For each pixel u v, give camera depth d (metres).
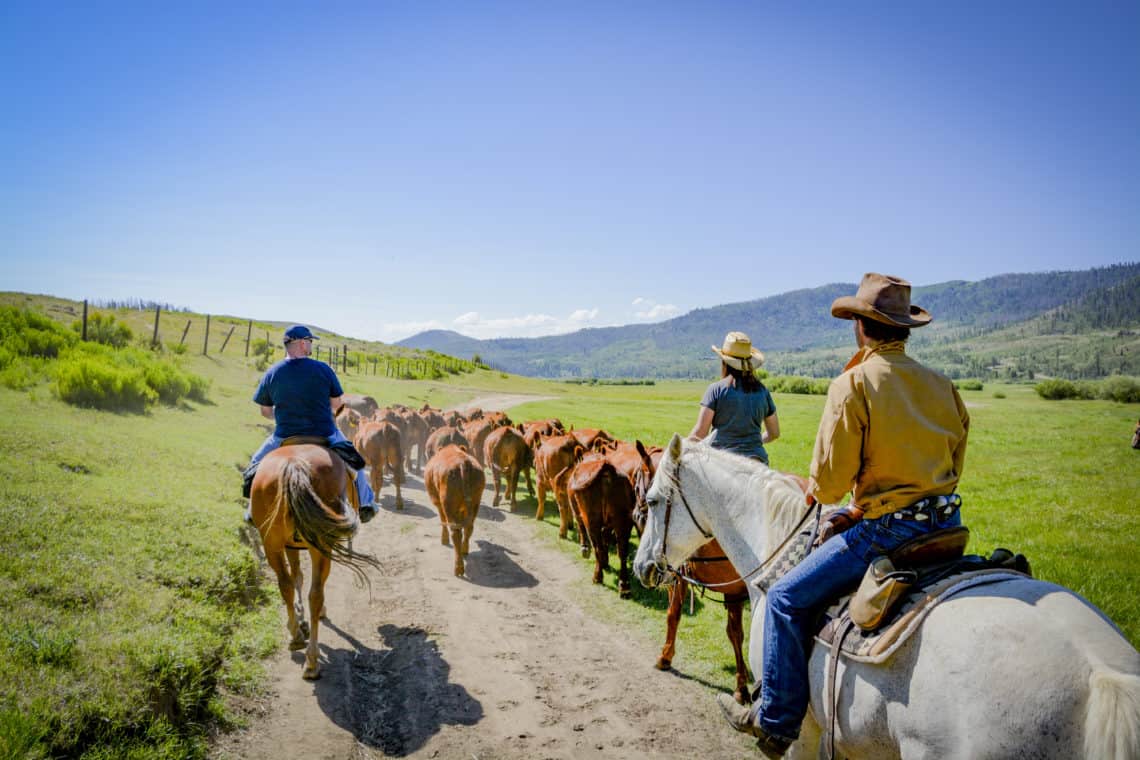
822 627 2.81
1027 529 12.59
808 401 61.88
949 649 2.18
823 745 2.78
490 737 5.13
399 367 71.31
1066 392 64.50
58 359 17.95
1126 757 1.69
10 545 5.99
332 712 5.24
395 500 14.92
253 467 6.16
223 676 5.26
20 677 4.13
